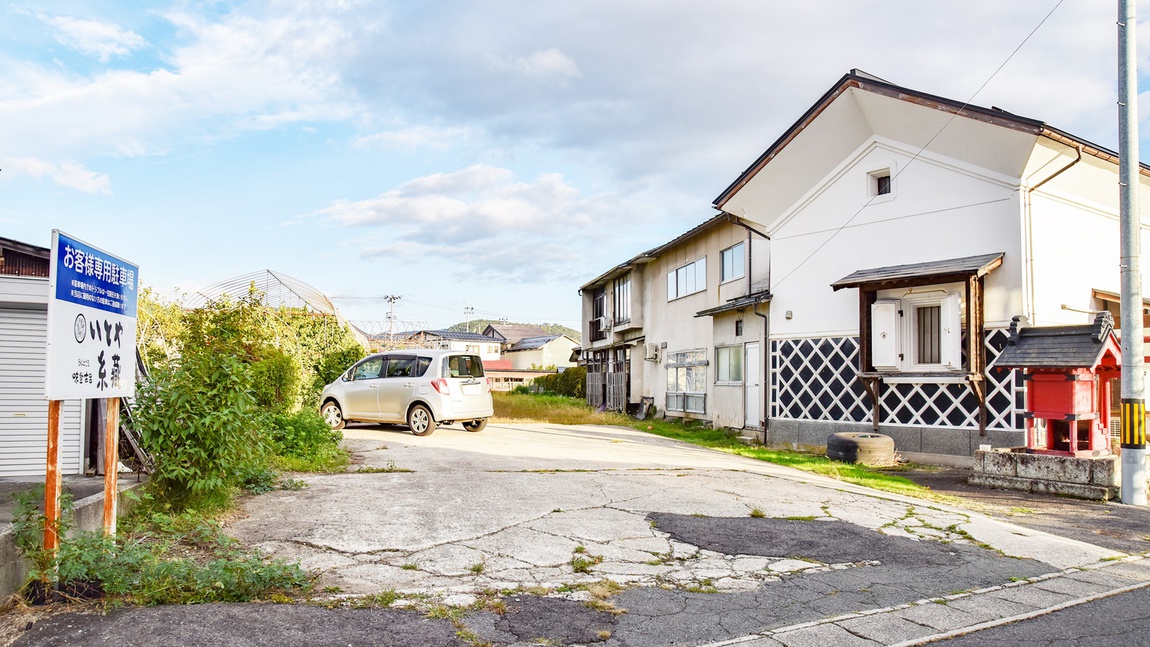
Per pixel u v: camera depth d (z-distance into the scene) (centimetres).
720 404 1906
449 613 432
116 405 496
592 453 1220
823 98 1323
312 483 837
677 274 2308
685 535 646
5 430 757
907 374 1269
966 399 1209
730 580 524
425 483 852
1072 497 909
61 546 431
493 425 1831
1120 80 924
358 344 1978
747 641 411
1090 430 980
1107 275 1261
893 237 1327
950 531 694
